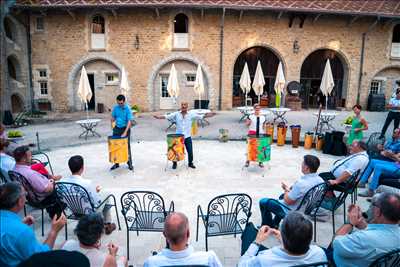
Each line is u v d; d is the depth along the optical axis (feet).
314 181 13.32
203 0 56.18
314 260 7.64
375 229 8.59
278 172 24.21
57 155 29.17
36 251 7.99
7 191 8.40
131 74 59.77
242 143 34.47
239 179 22.57
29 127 45.21
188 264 7.83
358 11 56.80
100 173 23.82
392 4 61.62
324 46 60.64
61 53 59.21
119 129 24.29
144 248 13.57
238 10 57.62
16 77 57.62
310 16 59.11
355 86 62.90
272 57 63.77
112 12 56.75
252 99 66.54
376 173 18.25
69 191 13.78
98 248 8.43
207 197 19.19
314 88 69.31
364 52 61.72
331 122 47.60
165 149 31.45
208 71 59.72
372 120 49.03
